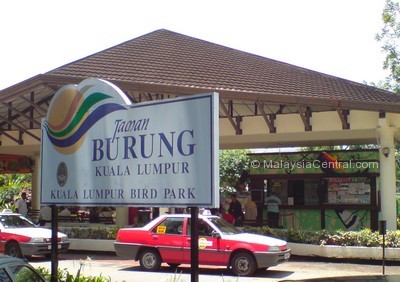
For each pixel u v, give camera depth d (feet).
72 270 51.01
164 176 26.25
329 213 68.54
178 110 25.94
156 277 46.73
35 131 78.18
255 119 67.10
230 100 65.77
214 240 48.19
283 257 47.70
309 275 47.57
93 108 29.81
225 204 82.79
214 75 67.67
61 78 62.08
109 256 63.16
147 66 68.95
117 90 28.76
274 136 69.26
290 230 60.23
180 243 49.42
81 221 84.84
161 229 50.62
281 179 71.72
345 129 62.08
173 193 25.80
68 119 30.99
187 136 25.46
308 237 58.80
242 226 67.62
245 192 79.51
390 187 60.34
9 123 73.56
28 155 94.27
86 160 29.89
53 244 31.01
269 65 77.41
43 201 31.96
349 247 55.47
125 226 67.41
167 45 80.43
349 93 63.05
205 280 45.29
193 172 25.12
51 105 32.04
